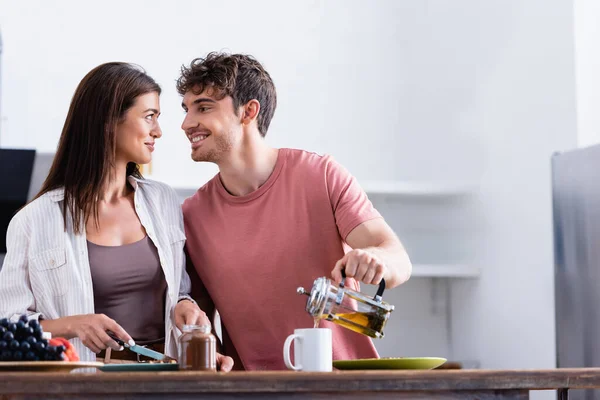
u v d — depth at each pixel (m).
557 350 4.04
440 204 4.90
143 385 1.58
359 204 2.71
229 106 2.73
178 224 2.76
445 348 4.96
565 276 3.98
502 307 4.51
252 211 2.74
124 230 2.64
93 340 2.21
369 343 2.67
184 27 4.85
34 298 2.54
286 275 2.68
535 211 4.27
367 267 2.06
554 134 4.17
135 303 2.59
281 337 2.67
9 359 1.78
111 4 4.79
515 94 4.44
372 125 4.97
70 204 2.58
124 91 2.62
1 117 4.62
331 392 1.66
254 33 4.93
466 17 4.76
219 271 2.72
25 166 4.24
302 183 2.75
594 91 4.08
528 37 4.35
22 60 4.67
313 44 4.98
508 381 1.70
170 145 4.75
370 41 5.02
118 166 2.68
